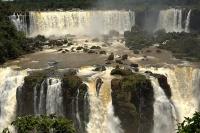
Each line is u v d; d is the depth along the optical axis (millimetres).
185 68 60156
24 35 77562
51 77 57250
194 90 59281
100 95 55125
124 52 70625
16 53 68562
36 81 56594
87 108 54906
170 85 58969
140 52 70312
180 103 58375
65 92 55219
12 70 61406
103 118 54812
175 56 67438
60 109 55906
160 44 74938
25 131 31453
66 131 31969
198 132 24000
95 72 59281
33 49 73188
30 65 63875
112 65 62375
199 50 69438
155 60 65375
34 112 57312
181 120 57125
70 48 74000
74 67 61844
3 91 59594
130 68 60750
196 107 58156
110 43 77250
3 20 77688
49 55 69562
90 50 71312
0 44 66312
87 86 55062
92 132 54594
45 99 56531
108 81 55875
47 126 31516
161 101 56156
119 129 54406
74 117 55406
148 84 55281
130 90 53938
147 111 55656
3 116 58750
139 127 55094
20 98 57594
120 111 54031
